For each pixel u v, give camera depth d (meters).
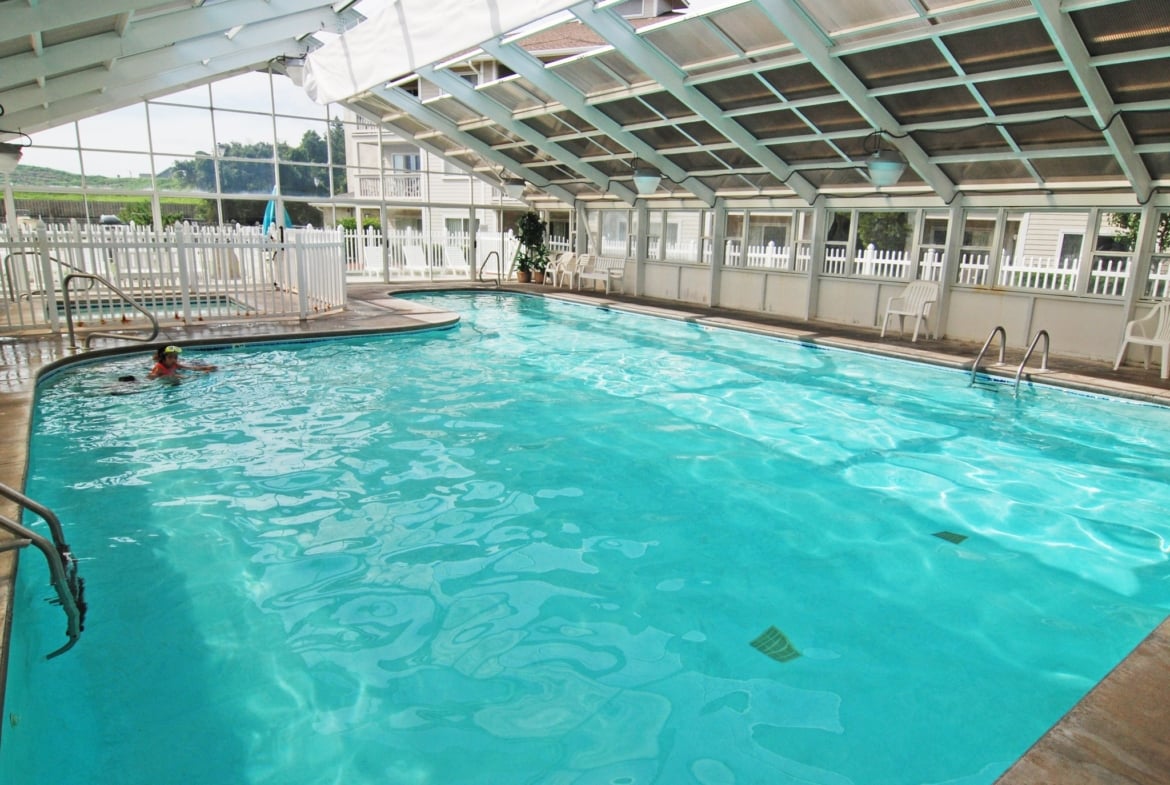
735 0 7.68
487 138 15.46
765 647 3.42
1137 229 9.00
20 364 7.65
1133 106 7.27
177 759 2.63
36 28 6.43
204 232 11.43
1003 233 10.12
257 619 3.54
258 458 5.75
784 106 9.55
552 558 4.25
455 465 5.74
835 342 10.48
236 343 9.66
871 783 2.57
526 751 2.69
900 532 4.71
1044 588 4.03
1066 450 6.36
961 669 3.28
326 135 17.06
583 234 17.95
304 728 2.80
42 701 2.91
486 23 7.98
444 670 3.17
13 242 9.18
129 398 7.29
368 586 3.87
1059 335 9.62
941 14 6.88
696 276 14.91
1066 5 6.21
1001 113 8.18
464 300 16.11
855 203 11.74
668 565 4.20
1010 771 1.97
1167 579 4.14
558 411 7.38
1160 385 7.85
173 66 11.09
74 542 4.27
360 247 18.62
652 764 2.64
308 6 10.55
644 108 11.25
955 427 7.01
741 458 6.09
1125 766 1.99
